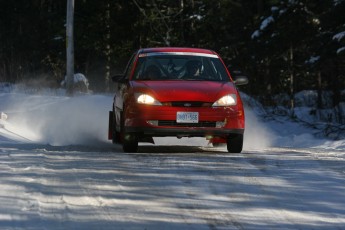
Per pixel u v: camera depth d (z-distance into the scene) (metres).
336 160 29.97
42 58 134.62
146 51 36.47
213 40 115.75
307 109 70.38
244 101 73.31
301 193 21.09
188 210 18.16
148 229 15.88
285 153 33.25
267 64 94.88
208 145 38.12
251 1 117.44
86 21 124.50
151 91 32.25
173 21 113.00
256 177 24.03
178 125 31.88
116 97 37.00
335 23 75.69
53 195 19.61
